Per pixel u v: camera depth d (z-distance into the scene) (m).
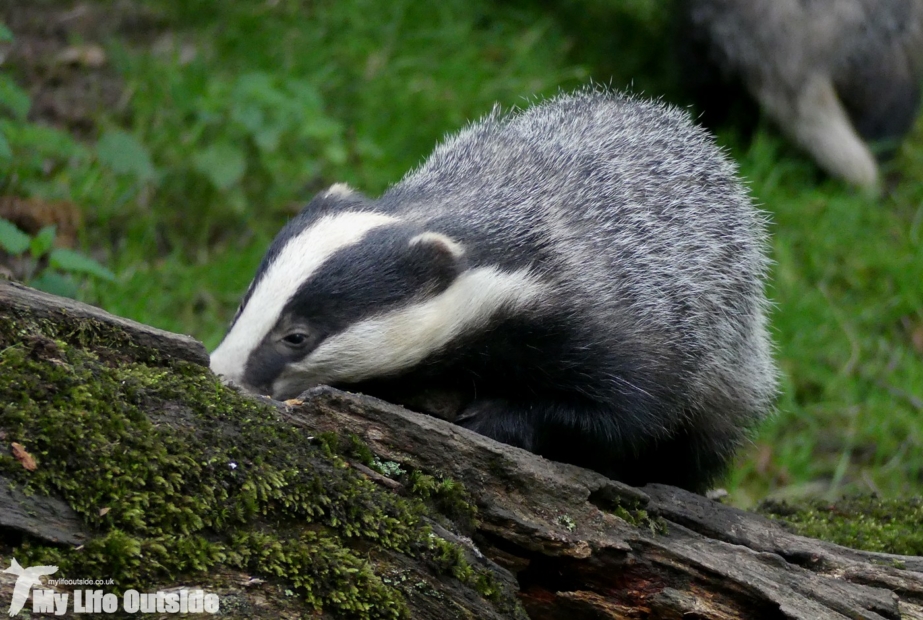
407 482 7.29
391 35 20.11
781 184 19.72
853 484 15.43
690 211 10.30
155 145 16.67
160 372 6.93
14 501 5.97
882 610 7.98
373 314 8.62
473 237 9.09
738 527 8.54
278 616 6.39
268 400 7.21
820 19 19.92
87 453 6.24
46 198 15.02
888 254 18.44
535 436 9.20
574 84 20.78
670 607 7.59
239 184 16.86
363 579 6.66
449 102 19.20
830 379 16.69
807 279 18.11
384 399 9.20
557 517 7.57
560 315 8.95
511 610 7.16
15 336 6.64
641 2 23.14
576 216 9.52
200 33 19.11
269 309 8.57
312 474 6.84
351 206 9.32
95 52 18.08
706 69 20.86
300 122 17.34
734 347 10.73
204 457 6.57
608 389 9.07
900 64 20.34
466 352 8.97
